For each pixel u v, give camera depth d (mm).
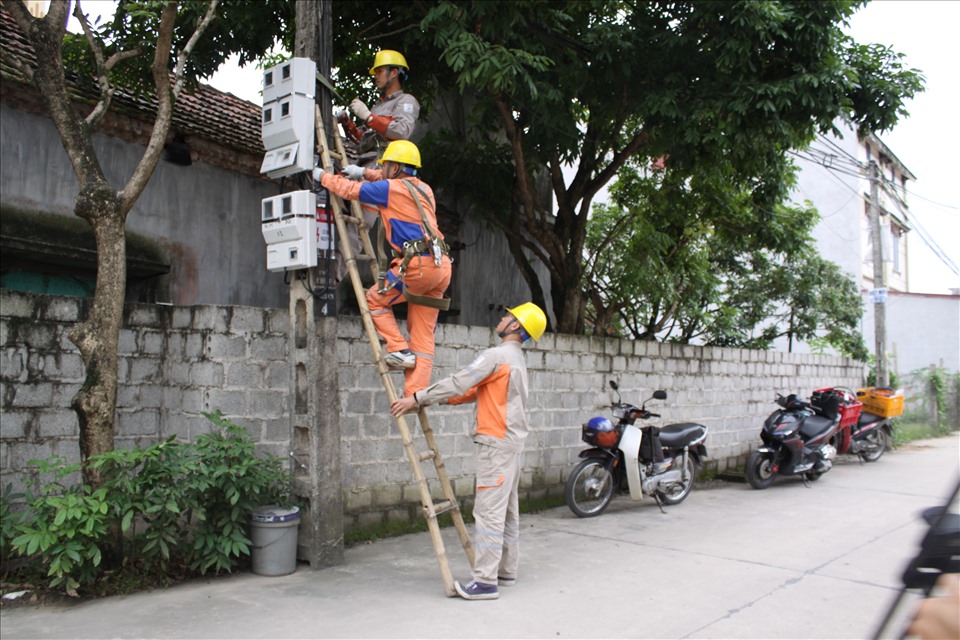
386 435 6883
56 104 5234
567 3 8742
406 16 8469
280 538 5406
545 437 8469
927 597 1742
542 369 8453
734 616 4695
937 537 1820
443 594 5055
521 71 7398
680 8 8672
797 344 21047
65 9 5336
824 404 10883
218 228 10039
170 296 9453
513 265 13188
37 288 8750
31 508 4883
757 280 14984
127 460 4848
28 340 5359
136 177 5316
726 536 6938
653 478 8102
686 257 12977
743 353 11891
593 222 12789
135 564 5258
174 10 5438
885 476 10984
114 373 5156
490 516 4992
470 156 10289
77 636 4211
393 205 5098
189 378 5910
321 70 5785
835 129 8594
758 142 8273
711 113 8117
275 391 6066
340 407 6414
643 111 8562
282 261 5676
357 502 6625
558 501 8555
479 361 5043
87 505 4711
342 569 5637
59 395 5480
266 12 8398
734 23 7906
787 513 8102
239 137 10258
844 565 5918
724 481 10672
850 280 16016
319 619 4523
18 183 8188
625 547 6480
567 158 9812
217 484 5098
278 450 6051
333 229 5785
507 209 10875
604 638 4293
